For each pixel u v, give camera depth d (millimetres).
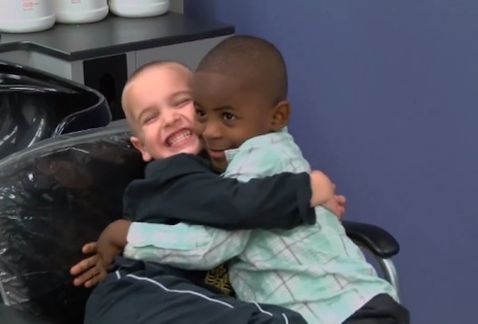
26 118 1751
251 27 2232
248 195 1233
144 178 1402
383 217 2072
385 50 1941
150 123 1405
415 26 1868
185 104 1402
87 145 1423
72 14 2180
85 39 2049
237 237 1272
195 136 1391
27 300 1343
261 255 1283
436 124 1893
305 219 1249
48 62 2002
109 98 2029
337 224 1324
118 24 2213
